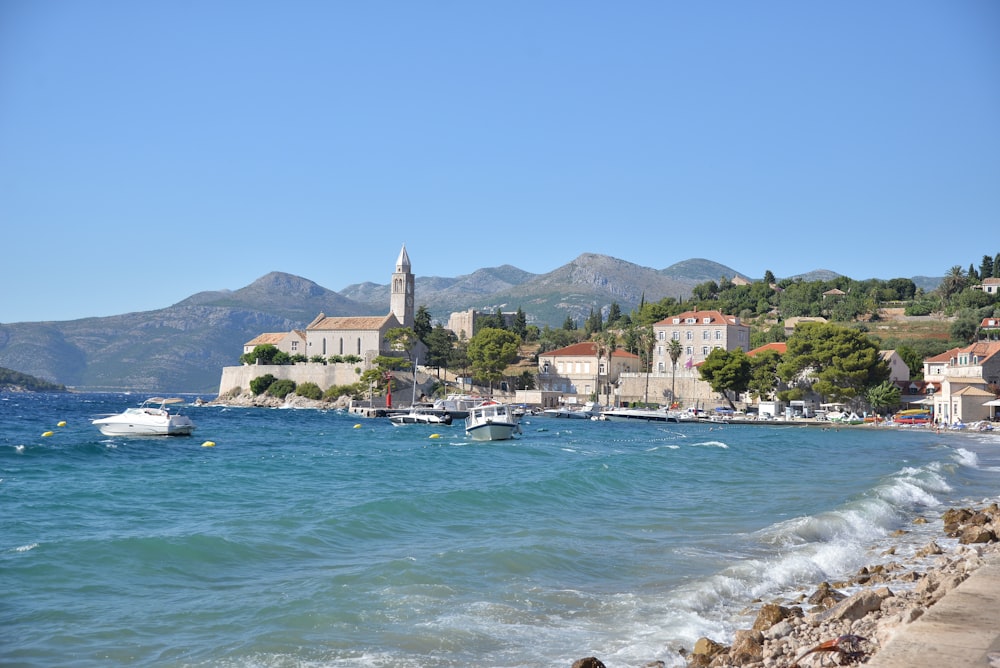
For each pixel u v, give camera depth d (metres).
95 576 27.53
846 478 63.66
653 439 122.19
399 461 78.56
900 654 15.38
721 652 20.62
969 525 39.59
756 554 33.88
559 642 22.19
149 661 20.19
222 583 27.36
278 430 140.75
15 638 21.55
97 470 66.12
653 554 33.50
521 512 43.53
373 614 24.16
